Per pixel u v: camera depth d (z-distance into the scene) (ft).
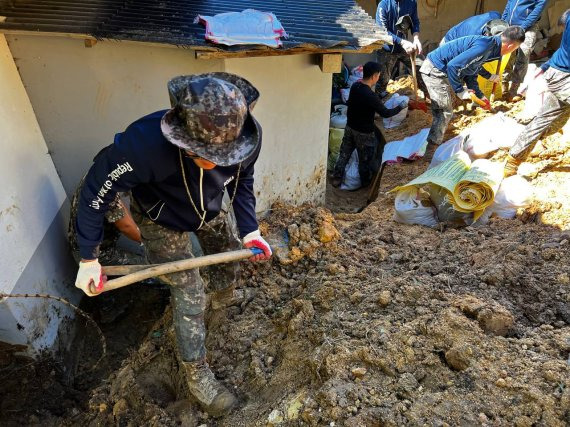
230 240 10.14
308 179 17.31
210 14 12.84
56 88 12.65
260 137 6.95
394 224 15.01
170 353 11.05
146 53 12.11
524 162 16.88
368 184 22.95
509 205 14.39
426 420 7.44
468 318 9.14
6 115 11.31
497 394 7.67
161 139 6.74
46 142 13.42
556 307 9.89
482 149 17.60
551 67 14.21
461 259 12.16
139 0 13.48
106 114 13.06
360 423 7.60
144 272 7.93
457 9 31.17
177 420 9.39
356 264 12.04
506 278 10.66
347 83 27.50
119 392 10.63
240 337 10.71
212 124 6.16
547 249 11.73
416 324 9.13
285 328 10.53
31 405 11.41
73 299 13.48
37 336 11.56
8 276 10.46
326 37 12.17
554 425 7.07
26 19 11.74
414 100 23.80
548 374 7.68
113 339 13.39
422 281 10.80
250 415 9.00
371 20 13.89
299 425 8.16
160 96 12.67
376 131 24.00
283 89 14.33
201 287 8.93
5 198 10.65
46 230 12.42
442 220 14.58
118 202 9.66
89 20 11.88
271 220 14.88
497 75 18.79
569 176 15.75
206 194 7.82
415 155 19.85
